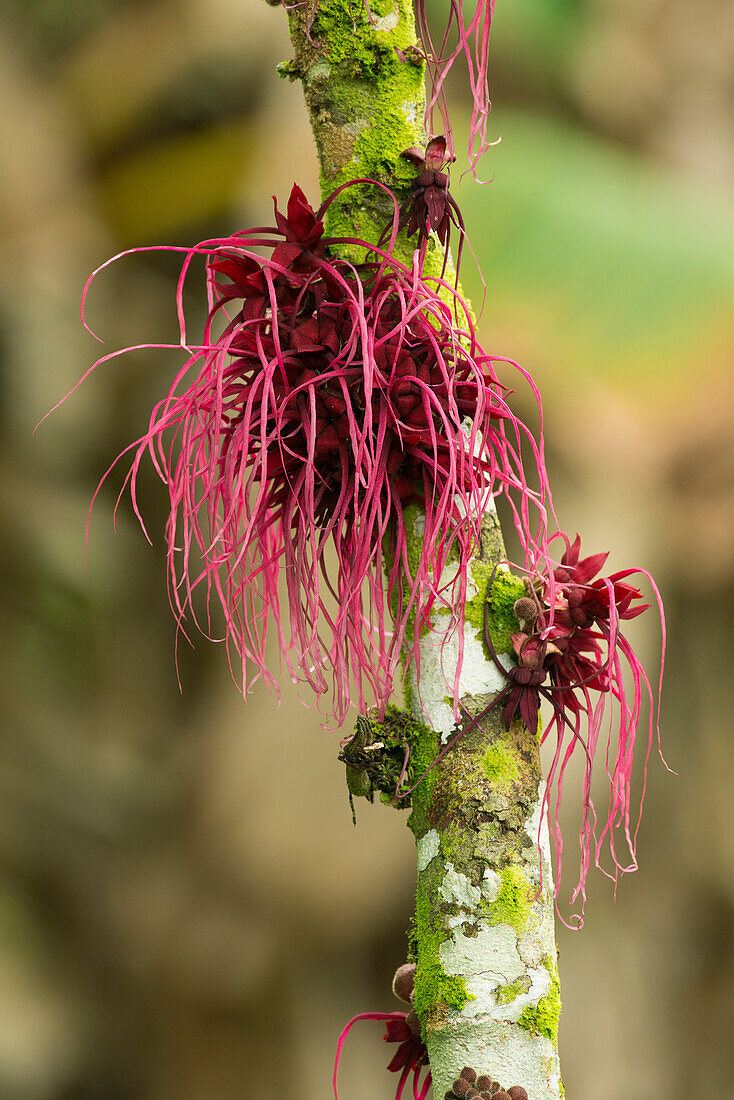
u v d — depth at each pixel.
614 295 4.04
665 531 4.57
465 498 1.40
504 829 1.40
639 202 4.32
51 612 4.55
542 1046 1.39
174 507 1.42
